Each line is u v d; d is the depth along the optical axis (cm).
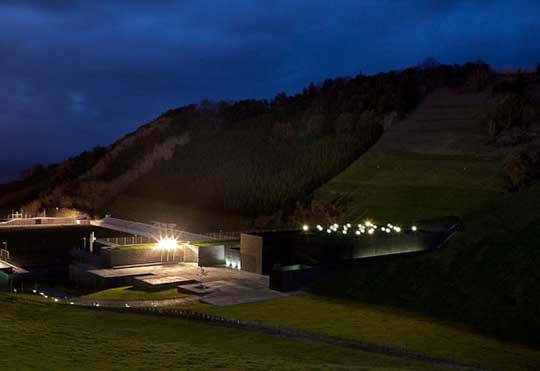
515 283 3975
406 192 7650
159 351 2231
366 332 3177
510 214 5728
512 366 2739
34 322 2748
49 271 6284
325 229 5538
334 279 4419
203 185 10131
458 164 8219
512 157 7569
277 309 3694
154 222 8719
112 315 3297
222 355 2259
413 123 10312
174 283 4606
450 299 3894
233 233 7194
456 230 5562
